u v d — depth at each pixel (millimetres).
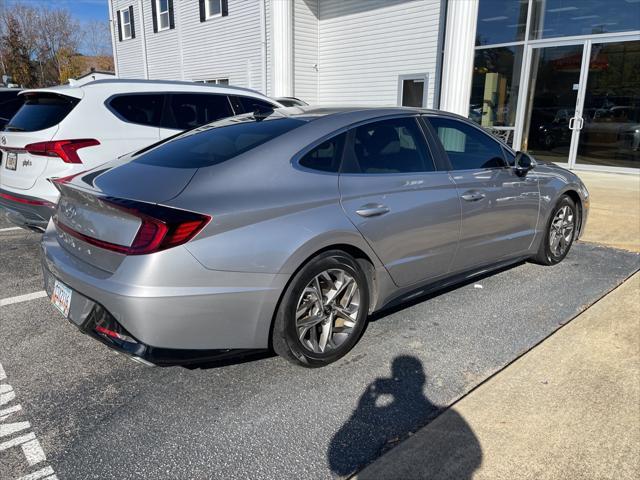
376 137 3113
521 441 2223
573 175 4719
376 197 2930
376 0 12820
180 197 2379
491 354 3008
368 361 2938
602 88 9664
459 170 3506
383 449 2199
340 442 2244
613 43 9359
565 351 3000
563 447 2182
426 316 3551
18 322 3480
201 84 5867
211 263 2303
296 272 2594
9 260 4871
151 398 2592
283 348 2658
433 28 11734
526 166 3908
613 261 4809
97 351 3094
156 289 2215
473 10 8914
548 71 10312
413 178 3166
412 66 12375
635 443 2201
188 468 2086
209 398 2586
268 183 2592
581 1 9586
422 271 3283
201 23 17188
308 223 2592
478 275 4039
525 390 2604
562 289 4051
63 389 2676
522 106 10742
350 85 13992
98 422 2395
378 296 3059
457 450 2174
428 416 2428
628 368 2805
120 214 2348
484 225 3650
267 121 3131
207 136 3119
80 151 4566
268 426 2357
